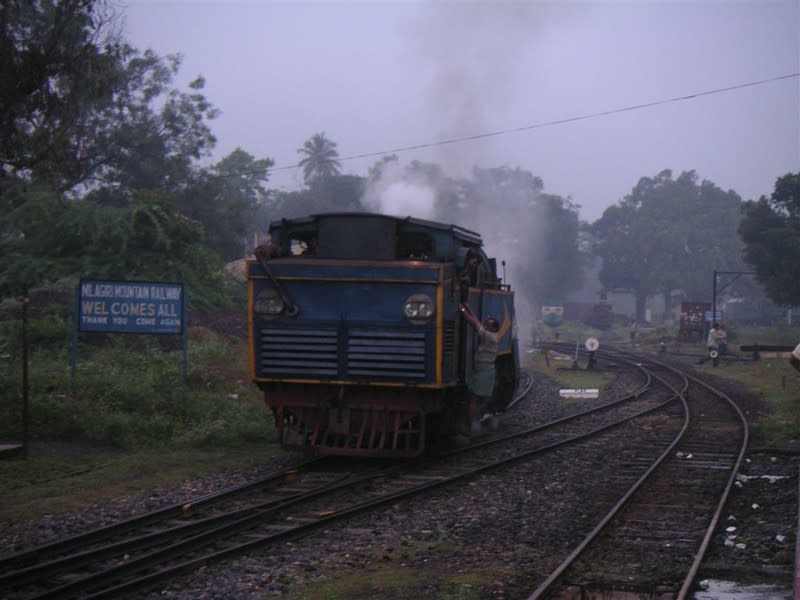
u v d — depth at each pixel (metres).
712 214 95.94
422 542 8.35
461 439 15.20
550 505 10.08
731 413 19.70
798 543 7.16
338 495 10.46
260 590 6.80
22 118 12.95
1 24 12.12
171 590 6.81
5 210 25.52
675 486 11.30
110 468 11.58
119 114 34.44
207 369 18.61
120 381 15.58
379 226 12.05
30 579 6.93
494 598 6.68
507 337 16.59
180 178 37.12
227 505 9.73
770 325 81.81
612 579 7.23
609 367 33.66
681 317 56.12
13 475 10.92
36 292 23.22
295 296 11.78
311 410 12.09
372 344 11.56
